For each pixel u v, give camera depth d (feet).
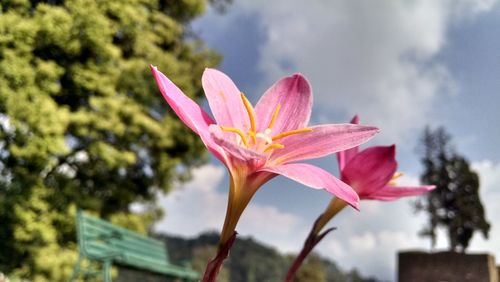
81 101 45.70
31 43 39.42
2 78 37.14
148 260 30.22
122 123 44.47
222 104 4.25
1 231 37.65
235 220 3.72
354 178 4.83
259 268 141.28
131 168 50.19
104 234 25.41
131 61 46.70
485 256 23.02
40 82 38.99
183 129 51.78
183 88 52.70
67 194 40.63
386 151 4.72
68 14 40.91
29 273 38.29
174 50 56.85
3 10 40.73
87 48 43.60
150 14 51.65
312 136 4.20
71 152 43.75
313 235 4.67
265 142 4.16
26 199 37.45
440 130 77.87
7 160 39.58
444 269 23.81
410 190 4.92
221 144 3.26
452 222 72.08
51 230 38.17
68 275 38.45
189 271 35.55
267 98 4.75
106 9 44.78
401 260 25.21
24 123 37.47
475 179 73.67
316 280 80.12
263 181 3.83
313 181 3.39
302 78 4.83
